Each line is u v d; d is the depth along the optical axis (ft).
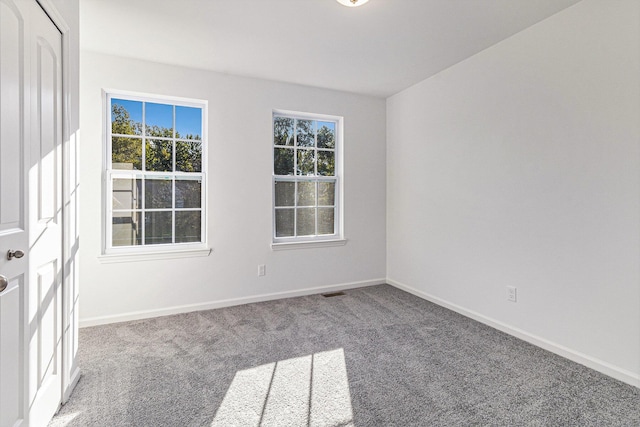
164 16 7.76
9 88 4.17
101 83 9.67
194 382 6.58
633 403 5.84
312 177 13.06
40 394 4.99
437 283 11.50
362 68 10.87
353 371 7.00
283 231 12.58
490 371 6.97
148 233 10.53
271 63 10.43
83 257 9.55
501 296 9.11
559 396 6.07
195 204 11.16
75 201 6.42
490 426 5.28
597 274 6.96
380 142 14.05
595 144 6.94
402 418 5.48
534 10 7.52
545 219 7.96
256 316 10.36
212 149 11.07
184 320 10.03
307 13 7.66
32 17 4.69
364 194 13.76
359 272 13.73
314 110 12.66
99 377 6.75
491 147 9.36
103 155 9.93
